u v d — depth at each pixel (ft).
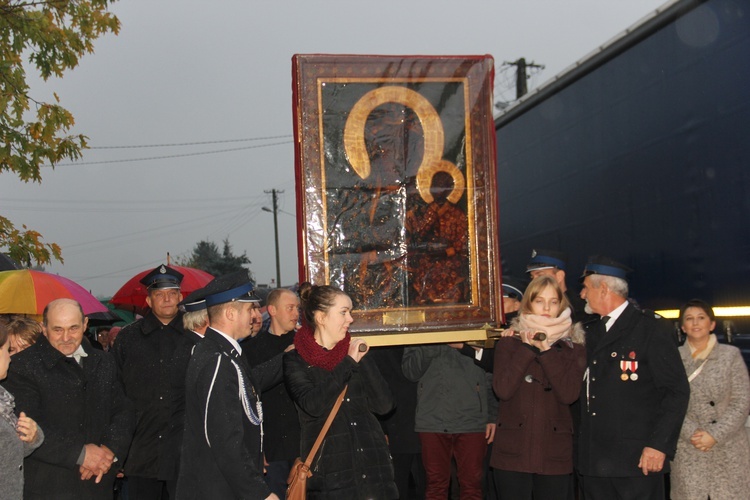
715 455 17.03
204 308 15.79
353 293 15.19
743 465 17.10
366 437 13.57
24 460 14.46
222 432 11.76
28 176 31.50
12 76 31.37
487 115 15.83
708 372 17.17
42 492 14.47
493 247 15.78
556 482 15.87
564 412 16.03
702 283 19.35
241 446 11.80
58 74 32.73
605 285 16.03
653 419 15.35
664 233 20.85
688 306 17.54
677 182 20.36
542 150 27.68
